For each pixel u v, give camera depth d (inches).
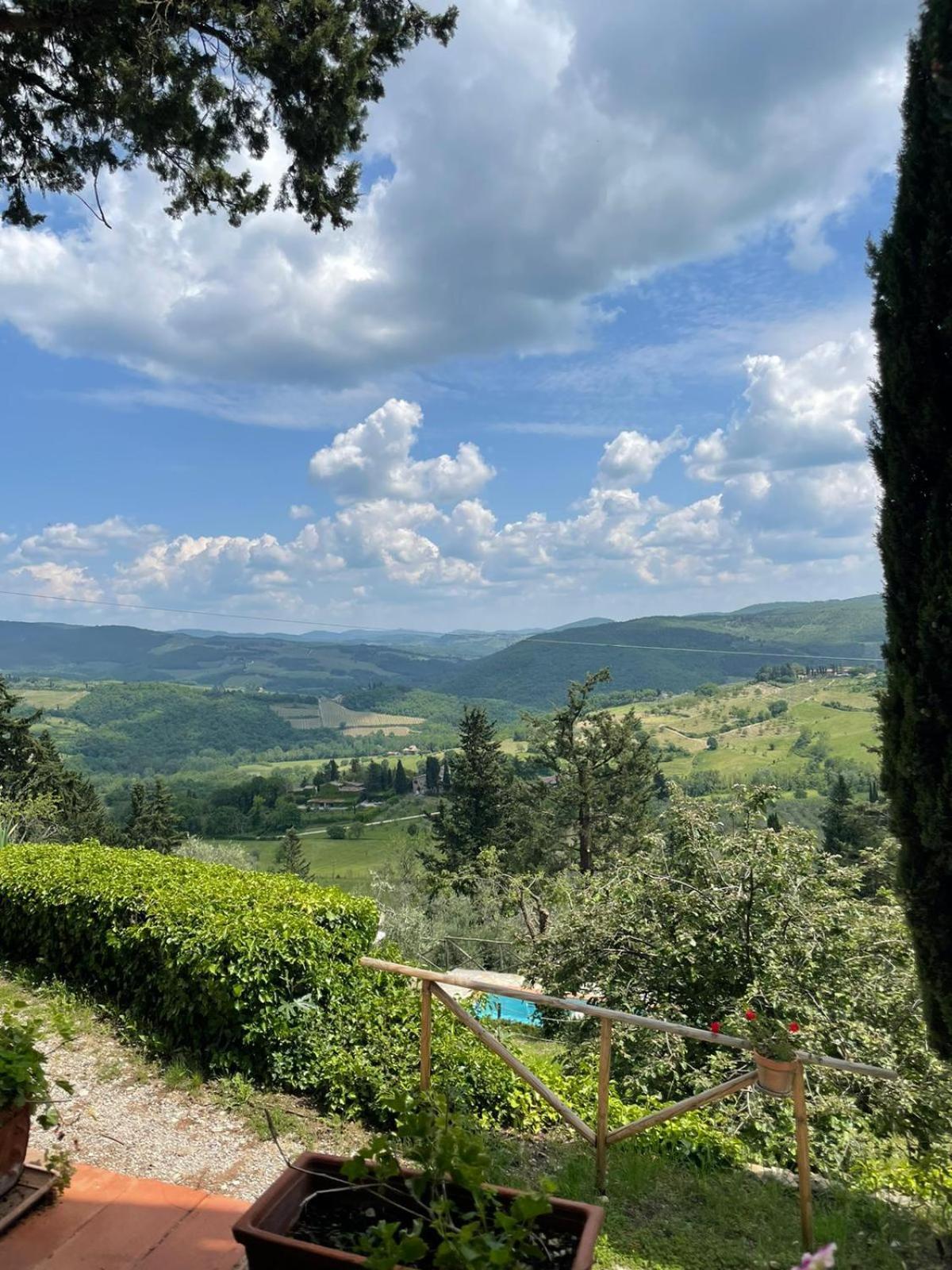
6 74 246.2
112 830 1514.5
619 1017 139.0
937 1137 201.0
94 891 223.1
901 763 129.9
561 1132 171.3
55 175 286.0
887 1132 208.2
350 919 209.5
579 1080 201.5
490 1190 73.8
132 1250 101.7
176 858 285.4
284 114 260.8
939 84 123.1
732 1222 135.9
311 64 241.4
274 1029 173.8
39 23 214.8
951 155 123.8
